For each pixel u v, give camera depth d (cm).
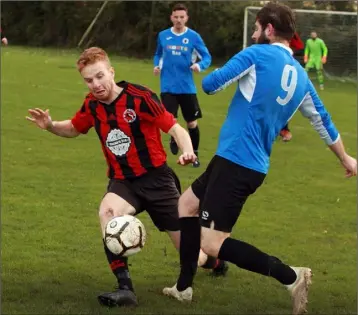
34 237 731
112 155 560
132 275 627
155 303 544
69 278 603
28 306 521
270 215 880
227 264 635
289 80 505
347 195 1012
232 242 514
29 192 944
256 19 528
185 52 1197
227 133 512
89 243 723
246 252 510
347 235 802
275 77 499
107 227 524
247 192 510
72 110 1836
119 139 550
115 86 548
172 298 559
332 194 1016
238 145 504
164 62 1212
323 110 533
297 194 1009
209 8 4416
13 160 1159
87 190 972
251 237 775
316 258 706
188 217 547
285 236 786
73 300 542
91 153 1255
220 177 507
